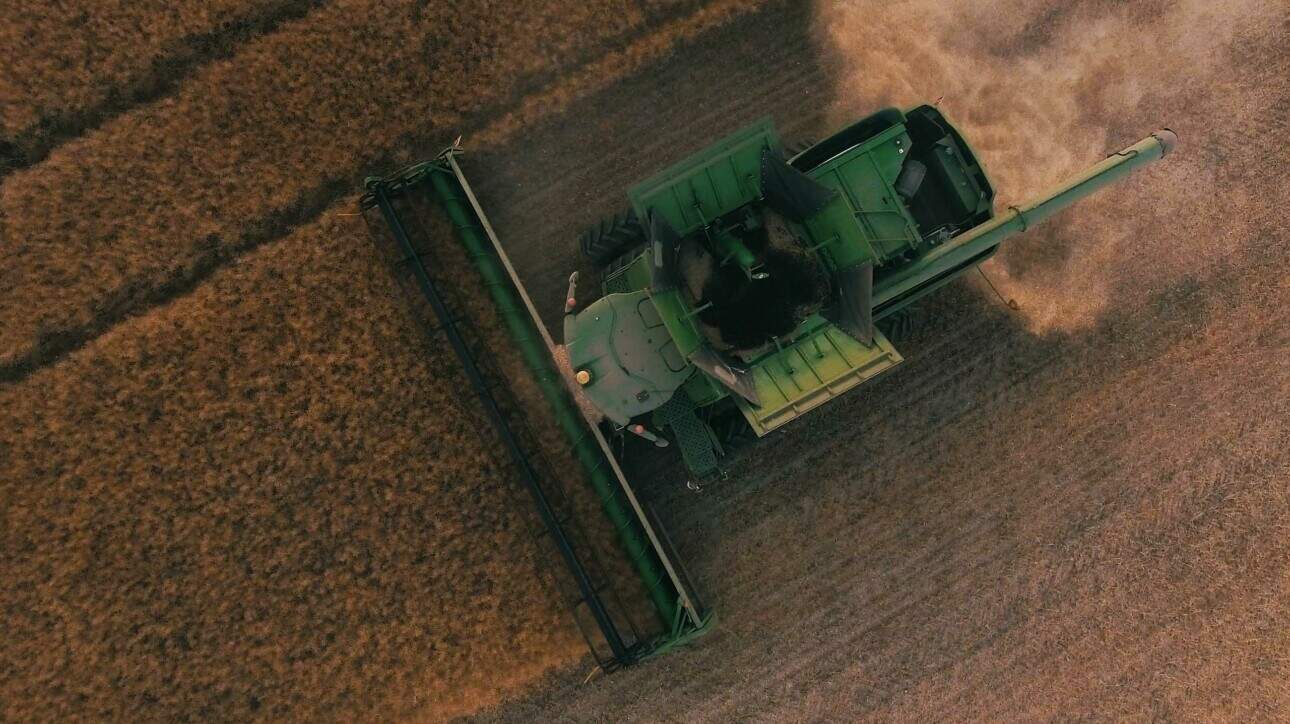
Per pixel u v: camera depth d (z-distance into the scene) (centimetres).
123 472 1200
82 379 1195
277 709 1199
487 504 1211
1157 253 1239
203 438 1204
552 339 1171
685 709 1218
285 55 1205
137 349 1196
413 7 1211
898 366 1230
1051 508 1229
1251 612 1231
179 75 1202
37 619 1192
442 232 1209
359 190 1213
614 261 1164
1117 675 1225
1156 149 1016
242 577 1208
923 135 1037
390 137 1209
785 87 1227
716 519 1226
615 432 1147
